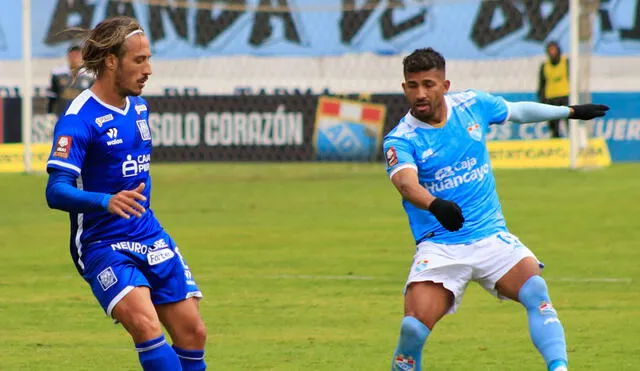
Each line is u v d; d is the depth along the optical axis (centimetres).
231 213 3916
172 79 5856
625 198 4166
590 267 2809
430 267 1623
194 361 1600
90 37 1554
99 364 1917
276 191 4566
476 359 1931
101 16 5816
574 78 4972
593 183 4681
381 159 5656
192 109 5709
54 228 3628
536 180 4825
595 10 5128
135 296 1516
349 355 1969
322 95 5694
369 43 5850
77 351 2014
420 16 5809
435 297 1623
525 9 5741
